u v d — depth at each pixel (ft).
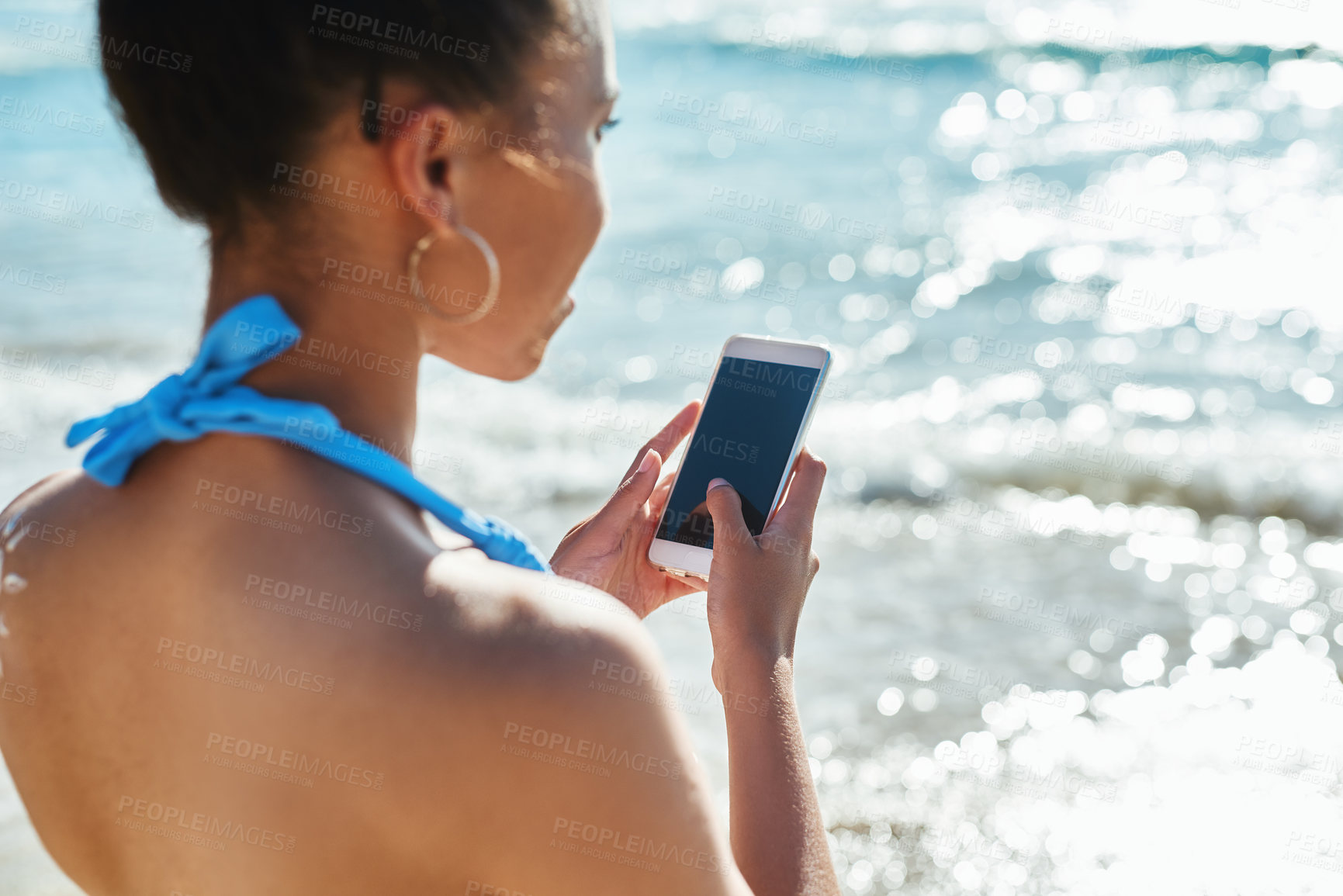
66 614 2.80
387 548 2.53
